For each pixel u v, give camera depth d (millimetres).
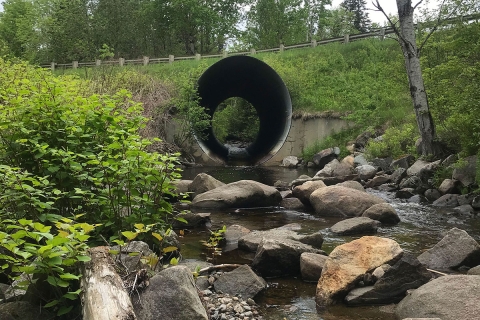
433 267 5312
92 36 33531
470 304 3639
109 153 4902
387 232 7328
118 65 27172
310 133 20562
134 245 4398
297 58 25703
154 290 3424
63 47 32062
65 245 3152
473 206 9164
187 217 7805
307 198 10023
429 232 7312
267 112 22469
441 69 11398
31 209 4285
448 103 12195
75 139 5016
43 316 3365
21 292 3746
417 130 15438
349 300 4398
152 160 4984
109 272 3172
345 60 24484
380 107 19328
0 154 4953
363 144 17875
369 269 4633
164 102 20219
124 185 4980
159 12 40344
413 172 12195
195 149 20312
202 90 21016
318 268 5113
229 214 9188
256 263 5336
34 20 37375
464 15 12242
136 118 5426
